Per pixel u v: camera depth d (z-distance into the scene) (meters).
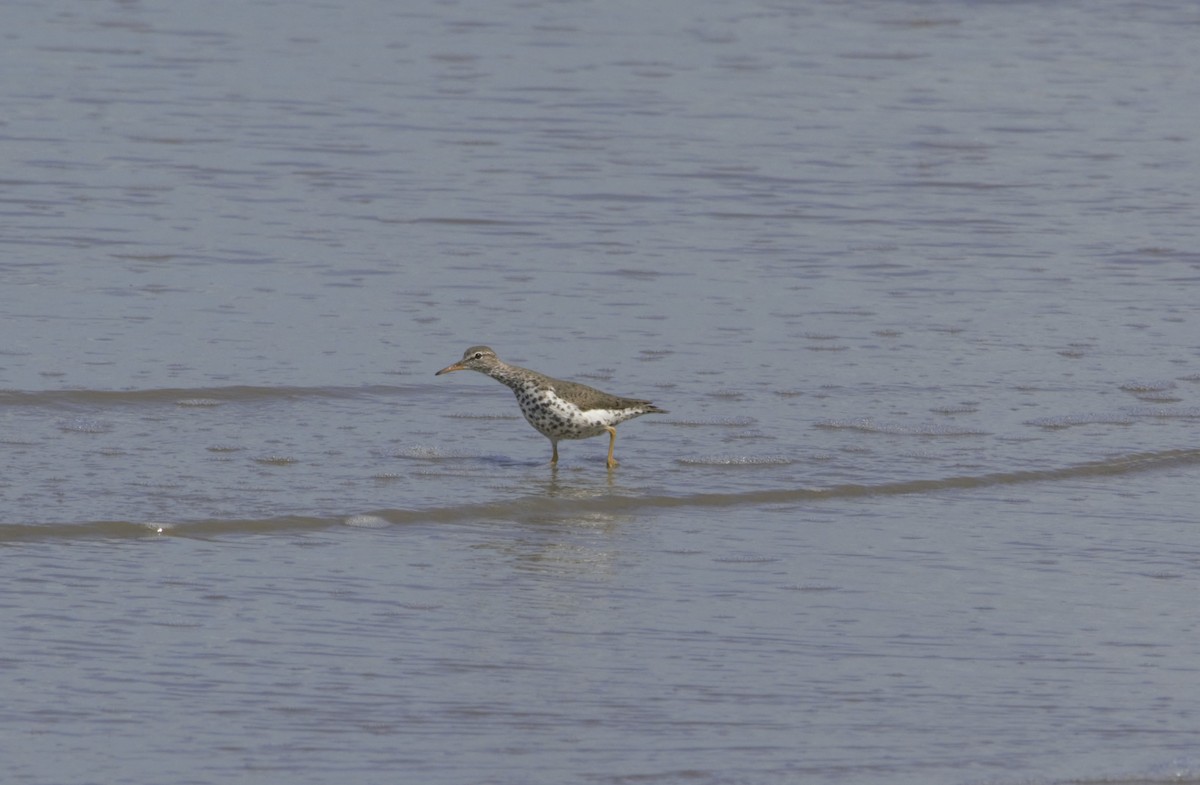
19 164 29.48
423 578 13.63
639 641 12.39
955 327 22.56
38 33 40.44
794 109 36.69
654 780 10.12
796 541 14.83
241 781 9.97
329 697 11.20
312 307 22.48
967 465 17.12
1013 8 48.56
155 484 15.72
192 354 20.25
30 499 15.05
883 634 12.63
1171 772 10.37
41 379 19.00
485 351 16.83
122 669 11.51
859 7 48.12
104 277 23.41
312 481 16.09
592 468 16.88
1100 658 12.23
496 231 26.80
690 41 43.19
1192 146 34.41
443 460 17.05
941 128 35.41
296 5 45.19
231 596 13.01
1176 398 19.77
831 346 21.53
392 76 38.22
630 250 26.02
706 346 21.38
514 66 39.72
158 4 44.31
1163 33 45.88
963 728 10.98
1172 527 15.43
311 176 29.81
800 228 27.72
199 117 33.72
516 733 10.74
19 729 10.50
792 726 10.95
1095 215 29.05
